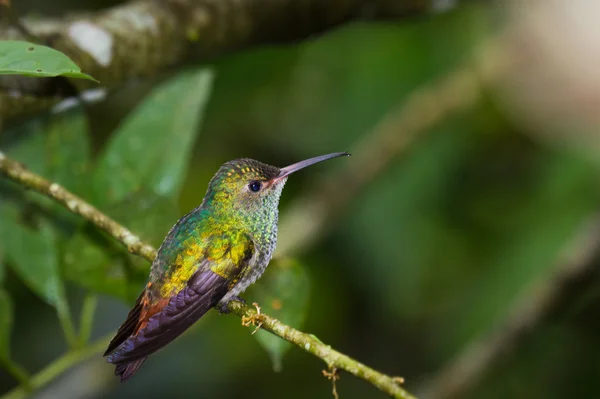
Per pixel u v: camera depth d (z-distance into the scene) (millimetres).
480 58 11711
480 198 11969
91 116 12000
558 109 11234
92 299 7438
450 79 11914
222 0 8023
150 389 12375
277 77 12055
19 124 7629
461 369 11047
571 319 12047
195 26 7902
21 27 7301
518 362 11945
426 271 11805
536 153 11812
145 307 6473
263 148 12445
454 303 11734
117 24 7664
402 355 12477
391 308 12094
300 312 7082
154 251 6641
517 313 11047
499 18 11523
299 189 12469
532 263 11266
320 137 12188
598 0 10508
